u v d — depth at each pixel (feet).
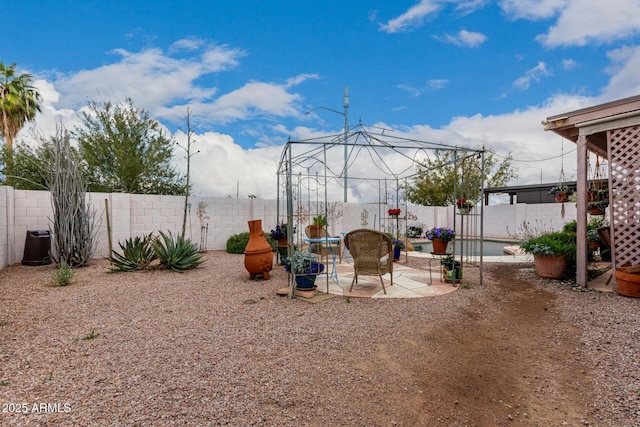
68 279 17.69
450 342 10.44
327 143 16.12
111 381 7.56
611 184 16.66
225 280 18.94
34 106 49.49
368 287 17.37
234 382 7.63
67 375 7.82
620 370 8.54
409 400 7.25
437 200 67.67
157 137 47.91
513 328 11.84
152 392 7.13
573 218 41.24
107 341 9.91
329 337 10.46
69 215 22.57
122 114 45.55
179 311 13.02
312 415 6.57
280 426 6.20
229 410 6.59
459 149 17.49
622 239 16.55
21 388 7.22
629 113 15.60
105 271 21.68
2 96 45.75
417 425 6.45
